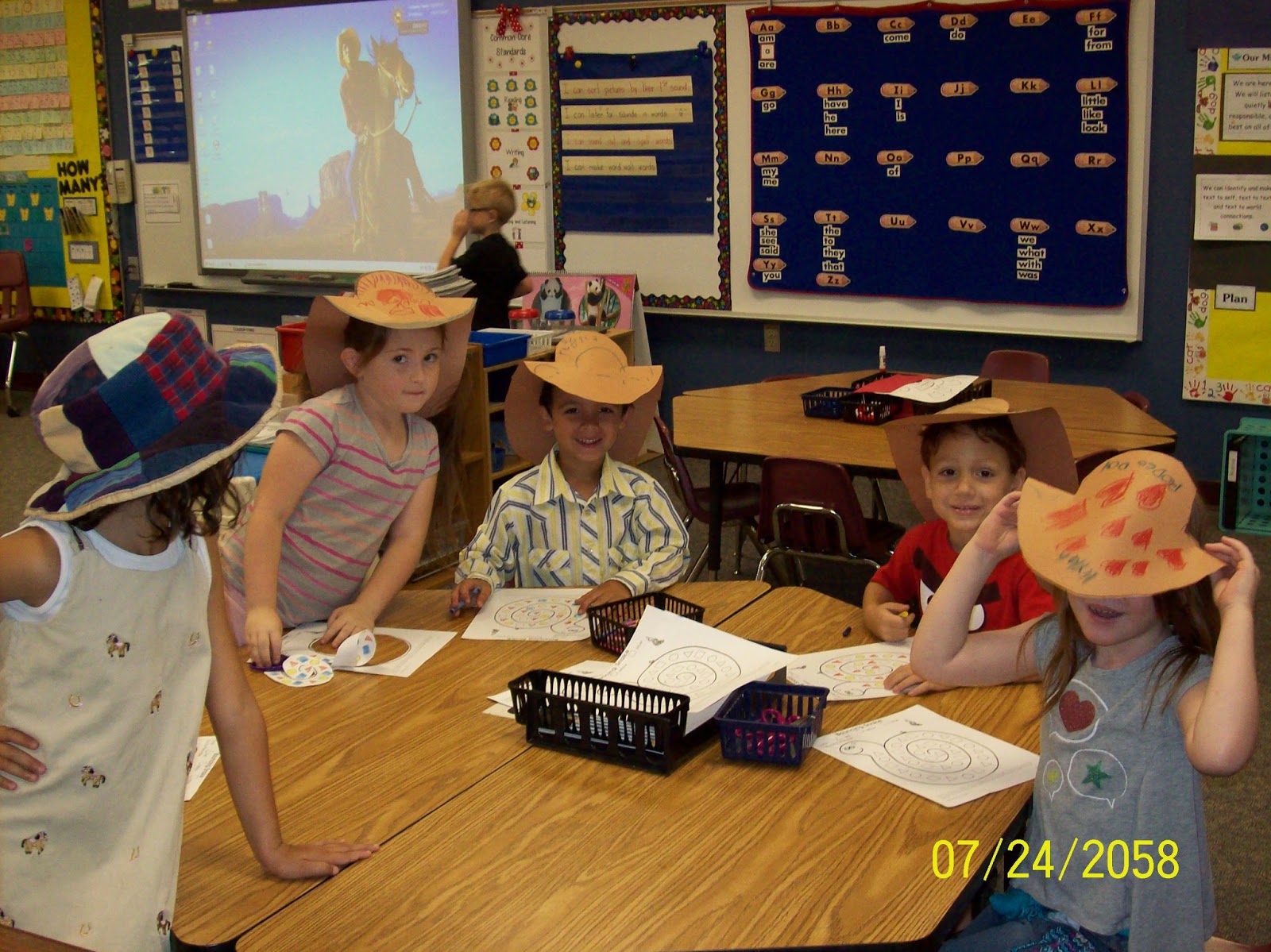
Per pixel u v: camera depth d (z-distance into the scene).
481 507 4.06
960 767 1.46
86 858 1.20
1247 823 2.58
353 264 6.64
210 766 1.52
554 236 6.11
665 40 5.63
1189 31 4.59
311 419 1.95
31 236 7.61
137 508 1.17
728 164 5.62
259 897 1.22
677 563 2.18
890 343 5.50
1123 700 1.32
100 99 7.18
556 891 1.21
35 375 7.83
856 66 5.25
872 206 5.36
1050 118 4.91
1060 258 5.01
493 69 6.04
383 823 1.35
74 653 1.16
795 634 1.93
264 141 6.72
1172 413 4.97
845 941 1.12
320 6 6.36
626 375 2.18
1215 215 4.70
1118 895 1.30
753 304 5.72
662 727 1.44
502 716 1.63
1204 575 1.20
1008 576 1.88
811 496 3.03
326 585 2.04
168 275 7.27
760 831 1.32
